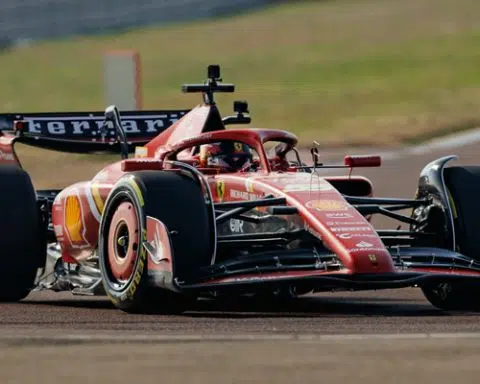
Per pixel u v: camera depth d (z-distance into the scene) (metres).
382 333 22.64
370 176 63.06
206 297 31.28
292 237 28.41
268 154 32.00
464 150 76.00
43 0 194.00
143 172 27.97
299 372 18.28
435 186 29.62
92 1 194.88
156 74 145.12
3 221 30.83
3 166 31.69
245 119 35.56
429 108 101.12
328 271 26.42
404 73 133.88
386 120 92.31
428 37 167.25
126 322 25.23
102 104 120.31
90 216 31.53
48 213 33.59
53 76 147.25
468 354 19.88
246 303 30.44
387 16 193.50
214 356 19.69
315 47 164.25
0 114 36.16
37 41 188.38
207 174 31.16
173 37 180.88
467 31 170.25
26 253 31.11
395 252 27.83
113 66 50.50
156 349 20.42
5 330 23.64
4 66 161.00
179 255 26.92
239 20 199.25
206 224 27.36
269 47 166.38
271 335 22.28
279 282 25.86
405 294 33.19
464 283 27.66
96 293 30.48
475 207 29.22
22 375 18.08
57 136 36.31
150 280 27.06
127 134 36.78
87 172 63.56
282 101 113.75
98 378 17.80
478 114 94.44
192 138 31.23
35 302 32.22
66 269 33.19
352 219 27.34
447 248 29.17
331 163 70.00
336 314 27.16
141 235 27.08
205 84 33.09
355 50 158.50
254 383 17.42
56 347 20.70
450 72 131.50
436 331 23.00
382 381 17.58
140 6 198.75
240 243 28.23
